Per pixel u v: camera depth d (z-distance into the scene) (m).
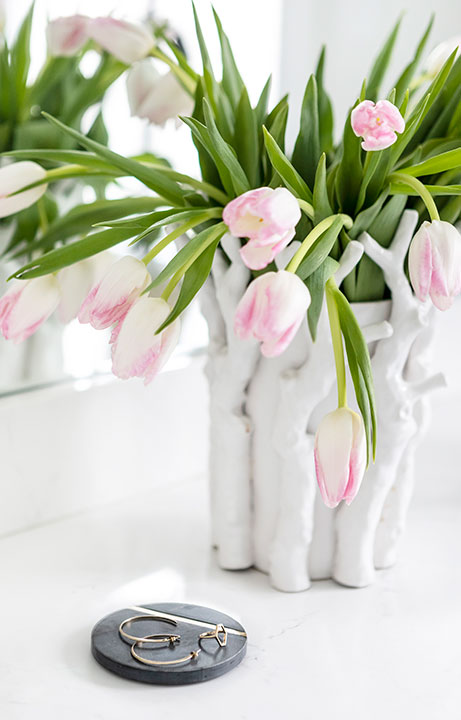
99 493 1.29
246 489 1.13
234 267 1.05
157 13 1.34
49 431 1.23
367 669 1.02
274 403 1.09
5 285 1.21
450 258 0.94
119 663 0.99
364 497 1.11
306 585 1.12
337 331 0.98
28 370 1.22
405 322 1.06
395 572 1.17
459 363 1.64
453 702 0.98
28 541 1.21
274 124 1.06
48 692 0.98
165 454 1.34
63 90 1.23
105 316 0.97
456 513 1.31
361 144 0.95
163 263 1.29
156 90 1.17
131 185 1.31
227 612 1.09
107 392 1.27
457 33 1.73
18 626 1.06
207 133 1.01
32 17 1.21
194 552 1.20
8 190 1.07
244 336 0.90
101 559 1.18
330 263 0.97
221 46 1.11
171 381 1.33
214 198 1.07
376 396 1.08
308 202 1.02
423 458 1.43
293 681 1.00
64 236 1.14
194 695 0.98
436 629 1.07
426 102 0.98
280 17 1.53
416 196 1.06
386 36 1.66
